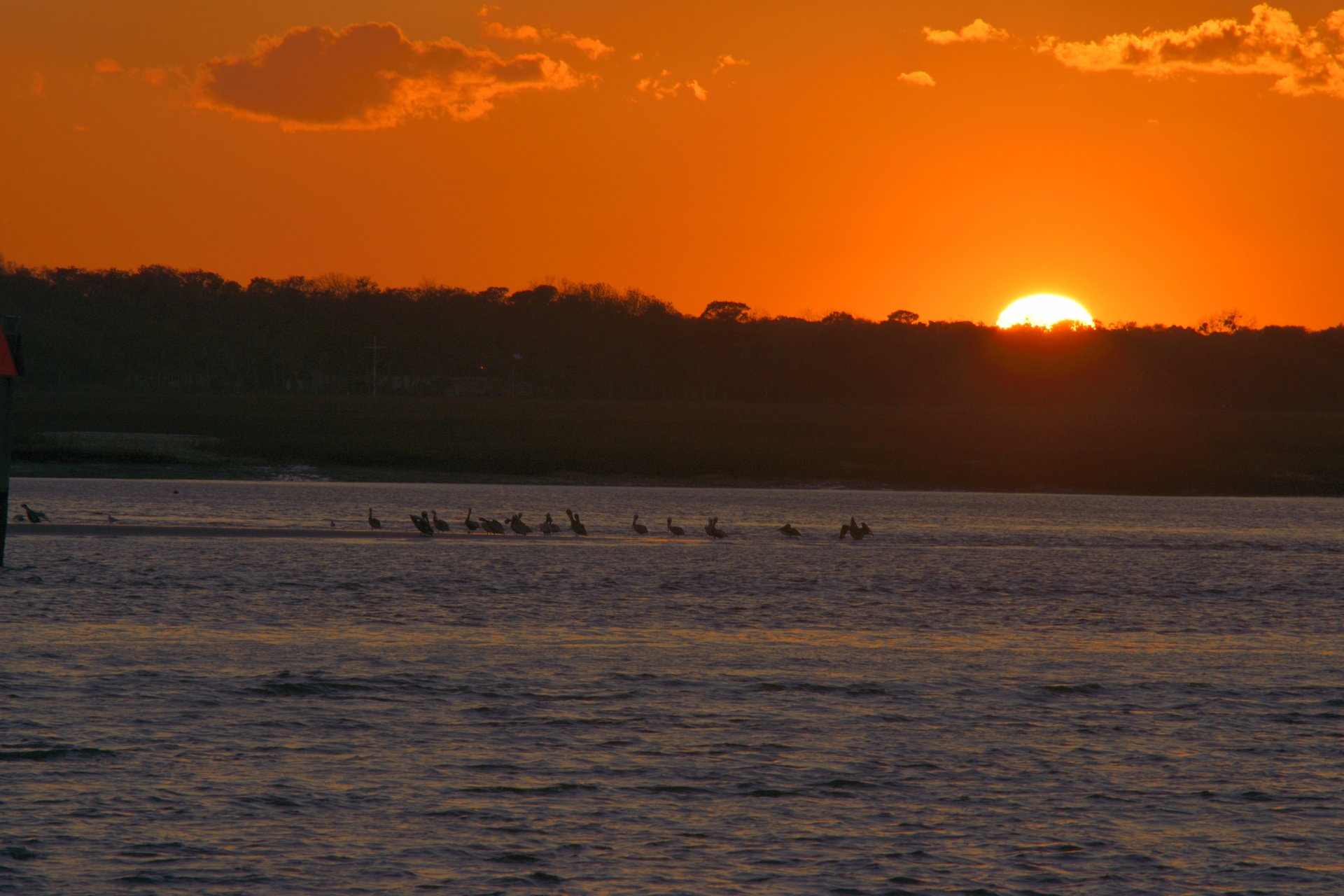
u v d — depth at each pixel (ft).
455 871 179.22
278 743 238.07
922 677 309.01
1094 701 284.61
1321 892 177.17
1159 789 220.02
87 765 220.23
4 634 335.67
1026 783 222.48
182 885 171.73
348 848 186.19
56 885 170.40
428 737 244.83
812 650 343.87
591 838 192.54
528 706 271.28
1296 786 222.28
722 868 182.09
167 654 315.37
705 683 296.92
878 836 195.83
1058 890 176.65
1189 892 176.76
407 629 363.76
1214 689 298.56
